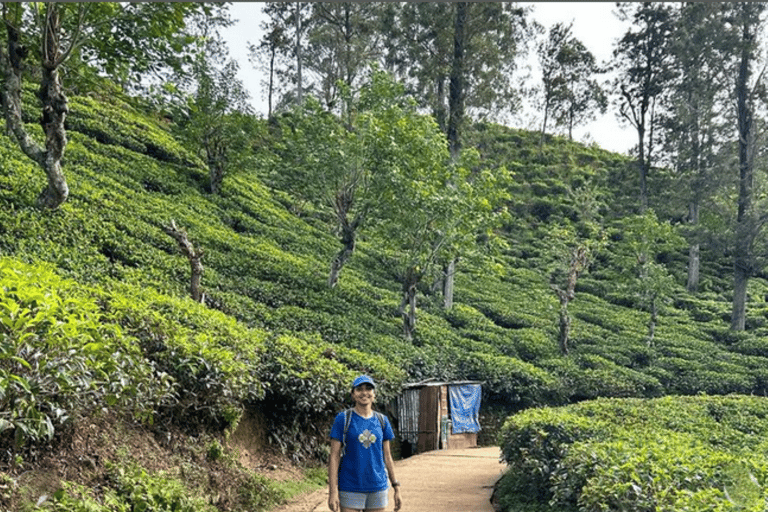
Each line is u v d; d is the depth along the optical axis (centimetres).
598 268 4219
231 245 2341
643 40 4119
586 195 4475
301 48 5403
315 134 2430
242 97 2889
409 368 1997
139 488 657
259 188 3459
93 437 697
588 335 2988
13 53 1153
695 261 4166
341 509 557
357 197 2458
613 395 2408
